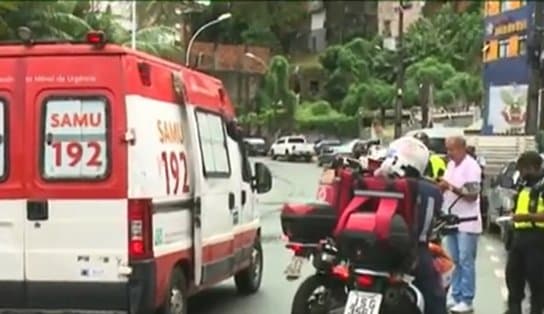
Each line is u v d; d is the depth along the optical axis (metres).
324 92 87.44
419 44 82.19
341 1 96.56
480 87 67.25
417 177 6.55
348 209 6.35
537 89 24.94
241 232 9.80
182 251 7.74
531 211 7.69
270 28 96.94
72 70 7.00
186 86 8.05
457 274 9.26
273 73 81.12
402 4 45.66
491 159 20.41
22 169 7.05
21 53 7.08
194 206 8.03
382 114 63.34
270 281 11.67
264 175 10.50
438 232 7.12
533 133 24.70
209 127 8.69
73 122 7.00
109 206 6.93
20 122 7.06
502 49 47.50
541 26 25.19
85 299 6.96
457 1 88.50
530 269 7.74
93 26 43.50
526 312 9.03
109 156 6.94
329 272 6.39
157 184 7.21
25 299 7.05
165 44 51.41
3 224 7.08
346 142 59.72
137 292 6.90
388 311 6.18
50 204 7.00
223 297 10.43
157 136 7.32
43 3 33.78
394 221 6.09
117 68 6.96
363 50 86.81
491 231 17.77
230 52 85.12
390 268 6.18
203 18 93.50
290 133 78.94
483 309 9.67
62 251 7.00
